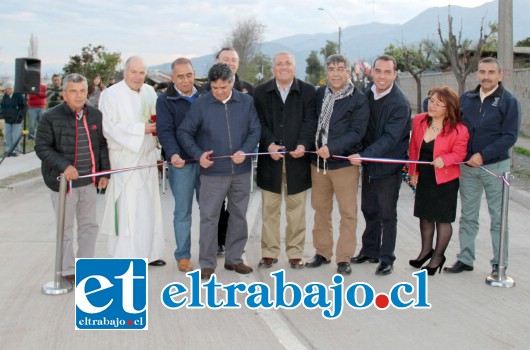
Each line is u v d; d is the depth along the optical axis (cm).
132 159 634
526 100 2222
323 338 482
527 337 483
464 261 659
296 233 670
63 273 607
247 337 483
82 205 613
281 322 514
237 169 636
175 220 661
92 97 1616
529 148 1650
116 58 3269
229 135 628
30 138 1953
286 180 653
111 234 637
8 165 1523
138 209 639
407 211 995
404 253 740
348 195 642
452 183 631
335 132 633
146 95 653
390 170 635
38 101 1928
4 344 468
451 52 2181
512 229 862
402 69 4203
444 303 561
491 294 585
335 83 624
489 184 629
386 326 507
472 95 639
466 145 625
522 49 3288
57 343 470
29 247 765
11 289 598
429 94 635
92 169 608
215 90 612
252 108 641
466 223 653
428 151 633
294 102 643
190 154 626
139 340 476
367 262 699
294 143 645
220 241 725
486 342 474
